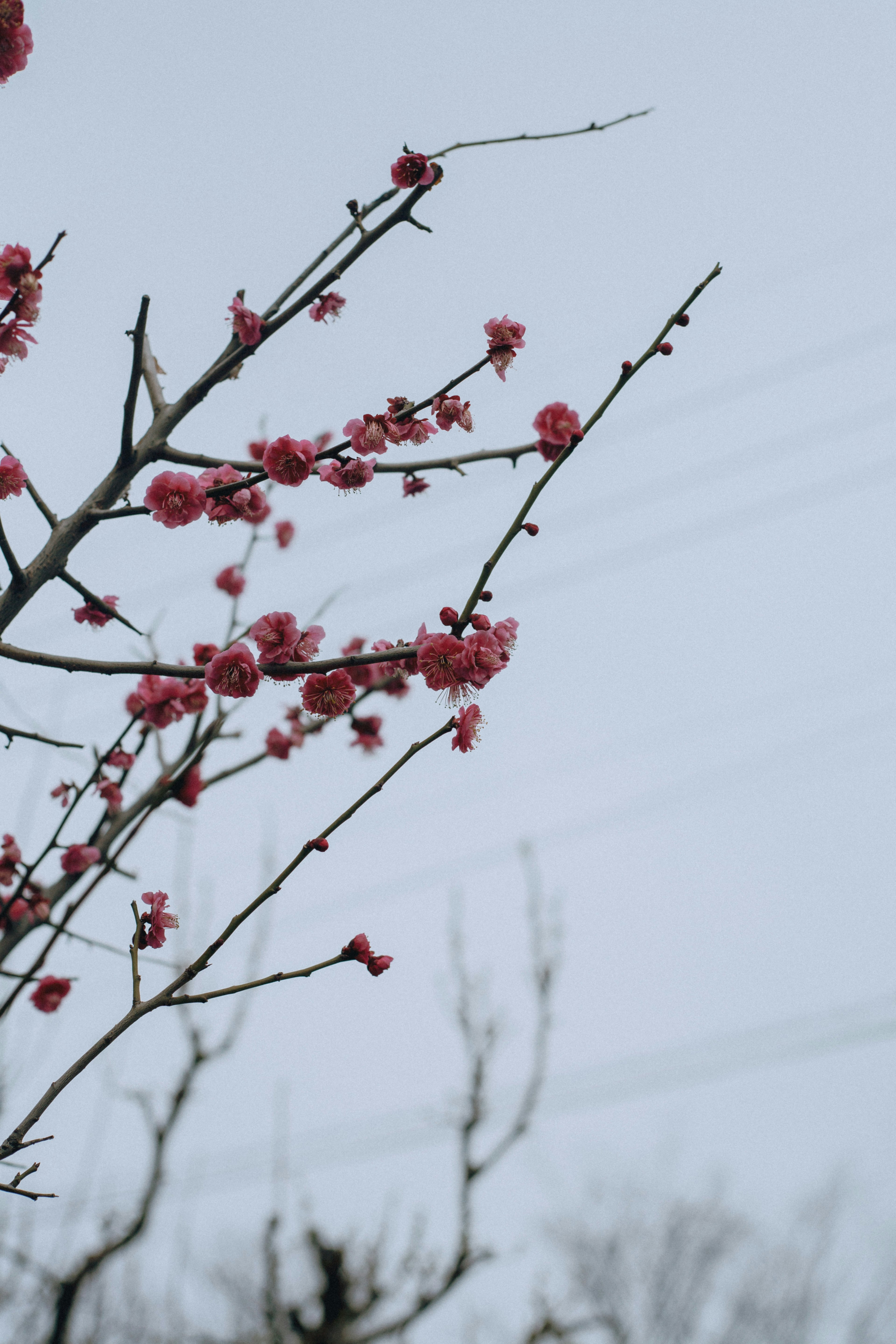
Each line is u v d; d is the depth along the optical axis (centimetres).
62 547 273
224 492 272
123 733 343
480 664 237
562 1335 902
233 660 253
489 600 245
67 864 345
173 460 295
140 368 270
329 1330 871
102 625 344
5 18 237
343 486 272
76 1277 632
